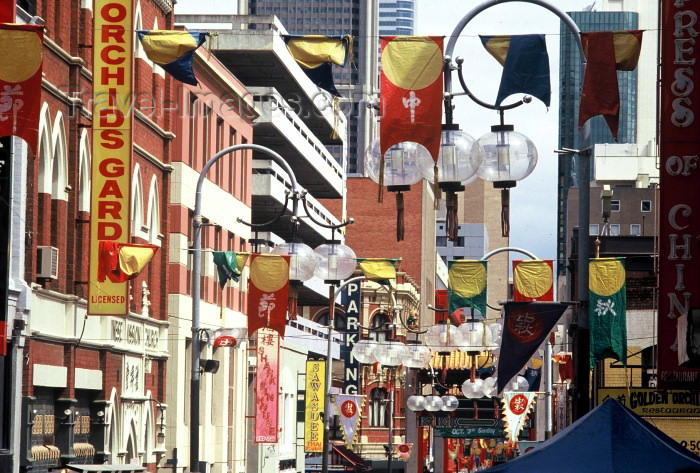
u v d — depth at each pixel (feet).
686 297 128.88
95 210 167.84
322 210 368.68
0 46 110.22
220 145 258.37
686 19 128.36
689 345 118.11
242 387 274.16
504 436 398.42
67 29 168.25
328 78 91.04
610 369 200.75
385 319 462.60
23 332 148.25
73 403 169.58
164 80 218.38
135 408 201.67
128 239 167.73
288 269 129.70
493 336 178.70
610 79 87.15
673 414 169.48
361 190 608.19
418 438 476.95
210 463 246.88
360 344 200.75
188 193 231.71
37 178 156.97
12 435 145.89
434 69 83.61
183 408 233.35
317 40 90.12
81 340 173.17
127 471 163.94
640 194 383.04
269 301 130.31
